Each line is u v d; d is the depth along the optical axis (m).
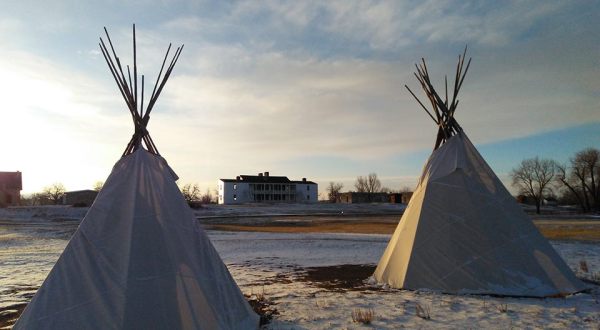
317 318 6.83
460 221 9.17
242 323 6.07
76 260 5.59
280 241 20.52
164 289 5.48
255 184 102.56
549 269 8.72
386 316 6.89
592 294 8.49
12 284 10.96
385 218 43.59
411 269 9.15
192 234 6.35
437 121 10.43
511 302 7.82
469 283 8.58
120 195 6.25
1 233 28.05
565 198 92.81
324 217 46.31
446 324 6.43
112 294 5.29
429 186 9.77
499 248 8.83
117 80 7.06
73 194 76.94
